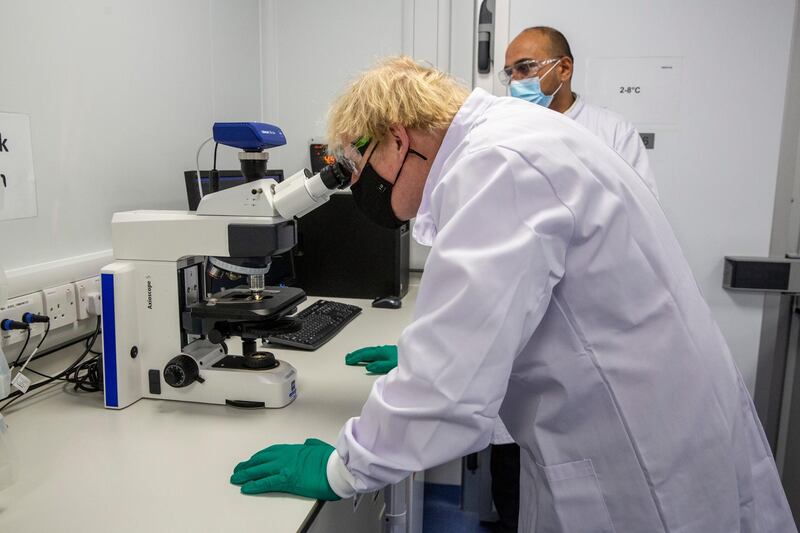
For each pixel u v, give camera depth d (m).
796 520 2.17
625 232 0.85
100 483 0.93
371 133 0.97
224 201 1.20
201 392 1.25
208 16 2.10
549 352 0.90
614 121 2.08
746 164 2.13
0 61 1.28
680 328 0.88
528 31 2.06
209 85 2.13
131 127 1.72
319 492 0.89
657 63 2.14
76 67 1.50
